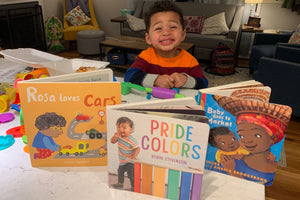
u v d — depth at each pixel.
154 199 0.61
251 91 0.71
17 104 1.01
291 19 4.29
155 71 1.34
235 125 0.64
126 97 1.11
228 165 0.69
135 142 0.57
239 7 4.28
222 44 3.84
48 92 0.64
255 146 0.64
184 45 3.45
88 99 0.65
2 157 0.74
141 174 0.60
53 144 0.69
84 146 0.70
